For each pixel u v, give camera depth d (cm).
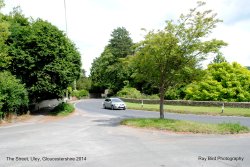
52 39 3086
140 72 2111
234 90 3866
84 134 1705
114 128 1944
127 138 1554
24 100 2759
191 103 3934
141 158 1110
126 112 3338
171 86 2156
